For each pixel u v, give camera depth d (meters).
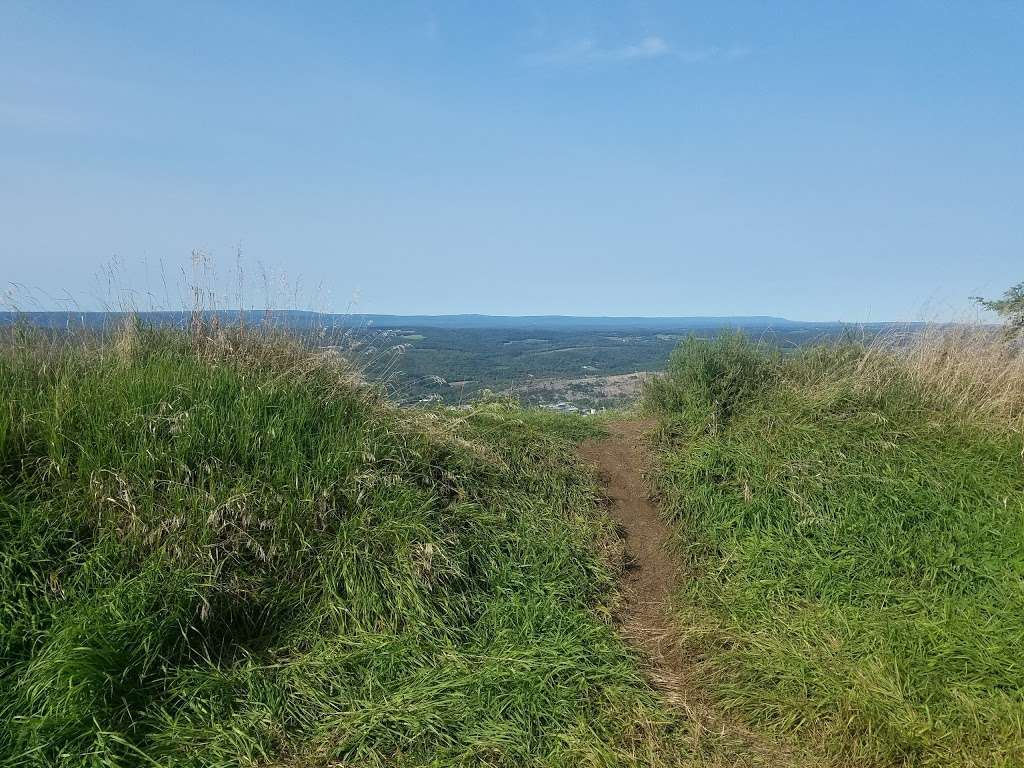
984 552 5.14
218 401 5.11
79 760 3.16
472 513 5.43
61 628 3.57
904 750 3.74
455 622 4.55
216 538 4.32
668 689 4.51
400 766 3.55
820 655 4.50
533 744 3.80
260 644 4.12
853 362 7.71
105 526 4.16
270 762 3.46
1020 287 8.49
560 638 4.59
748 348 7.99
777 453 6.40
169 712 3.58
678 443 7.30
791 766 3.85
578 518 6.14
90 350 5.67
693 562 5.77
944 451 6.25
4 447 4.37
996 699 3.98
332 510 4.76
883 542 5.35
